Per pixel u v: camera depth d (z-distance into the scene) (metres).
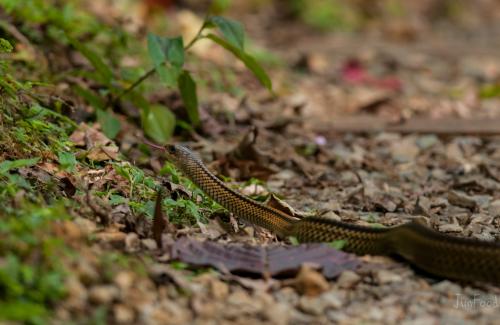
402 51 28.86
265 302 7.59
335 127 17.11
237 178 12.93
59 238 7.54
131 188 9.98
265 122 16.44
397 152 15.28
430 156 15.17
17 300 6.73
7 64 11.33
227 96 17.77
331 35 32.41
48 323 6.64
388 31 32.84
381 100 19.64
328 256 8.52
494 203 11.88
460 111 19.33
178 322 7.05
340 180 13.41
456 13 39.47
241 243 9.28
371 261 8.75
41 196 8.77
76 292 7.05
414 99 20.89
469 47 30.33
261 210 9.95
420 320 7.38
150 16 23.31
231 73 19.53
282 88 20.02
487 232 10.31
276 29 32.06
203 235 9.32
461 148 15.54
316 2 34.31
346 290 7.98
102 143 11.73
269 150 14.69
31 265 7.13
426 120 18.03
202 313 7.22
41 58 14.27
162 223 8.61
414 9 39.62
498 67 26.34
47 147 10.42
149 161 12.34
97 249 7.94
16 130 10.23
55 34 15.29
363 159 14.69
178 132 15.03
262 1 34.91
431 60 27.48
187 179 11.40
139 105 12.87
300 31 32.22
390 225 10.53
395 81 22.70
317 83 22.59
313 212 11.03
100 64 12.41
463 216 11.02
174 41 11.89
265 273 8.05
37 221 7.64
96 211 8.70
